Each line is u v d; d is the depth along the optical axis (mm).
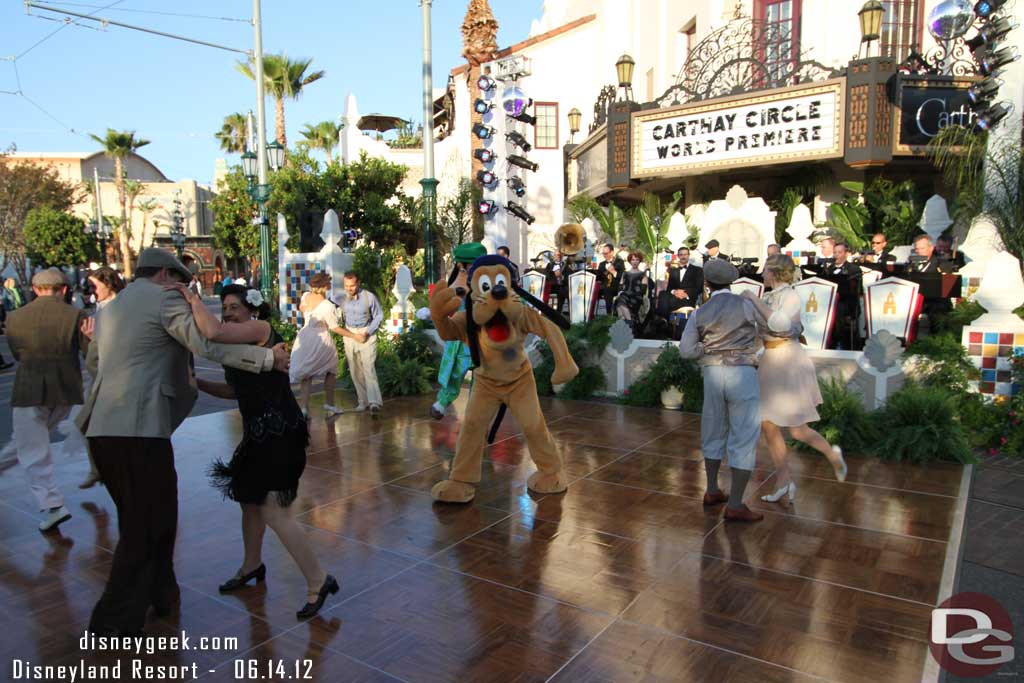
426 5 11281
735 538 4312
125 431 3188
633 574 3859
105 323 3289
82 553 4320
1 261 32844
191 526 4676
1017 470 5504
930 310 7648
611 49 20344
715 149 13141
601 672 2955
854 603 3488
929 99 11492
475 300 4883
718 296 4586
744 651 3090
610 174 14602
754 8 14766
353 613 3502
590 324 8688
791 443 6191
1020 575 3758
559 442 6582
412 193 27141
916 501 4855
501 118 16047
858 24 13469
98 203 38000
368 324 7871
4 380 12250
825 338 7289
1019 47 8398
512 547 4258
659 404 8070
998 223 7887
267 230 17250
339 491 5332
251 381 3398
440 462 6066
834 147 11859
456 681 2916
